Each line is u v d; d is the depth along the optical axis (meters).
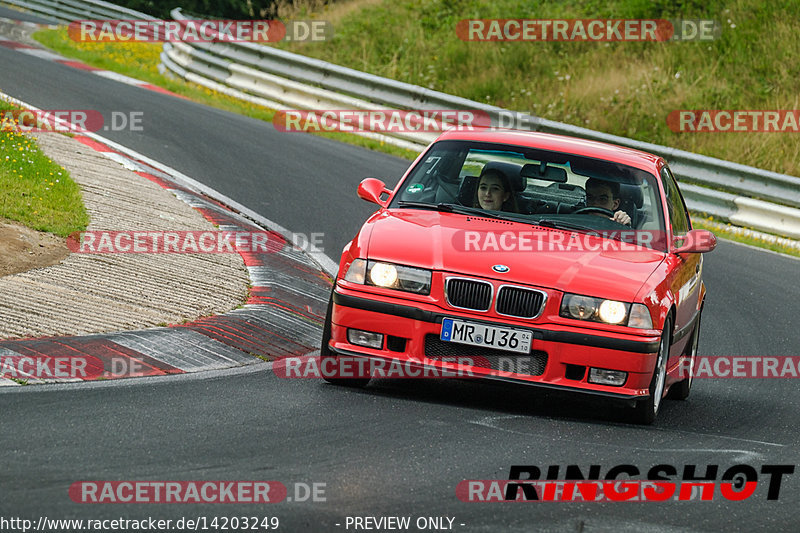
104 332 25.20
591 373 23.06
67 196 36.53
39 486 15.47
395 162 63.25
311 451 18.44
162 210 39.84
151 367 23.67
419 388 25.19
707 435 23.23
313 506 15.60
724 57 82.81
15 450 17.02
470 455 19.14
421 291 23.39
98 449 17.47
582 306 23.05
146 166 48.91
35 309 25.59
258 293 32.25
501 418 22.55
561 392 22.98
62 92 64.50
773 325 38.09
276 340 28.14
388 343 23.62
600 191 26.88
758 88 77.81
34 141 43.06
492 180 26.81
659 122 75.88
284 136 66.25
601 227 26.06
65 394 20.78
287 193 49.53
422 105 74.12
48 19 122.38
